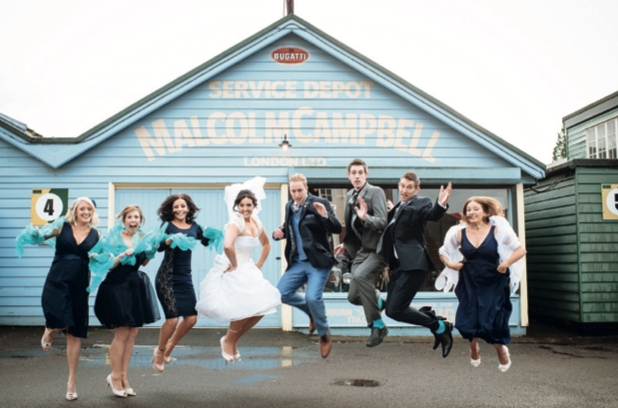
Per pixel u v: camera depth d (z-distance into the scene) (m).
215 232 6.44
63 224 5.90
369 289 6.23
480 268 5.84
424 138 11.14
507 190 11.04
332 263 6.26
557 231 11.60
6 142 10.86
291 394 6.01
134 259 5.77
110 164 10.86
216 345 9.05
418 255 6.07
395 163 11.09
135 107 10.77
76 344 5.78
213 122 11.03
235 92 11.11
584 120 16.66
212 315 6.07
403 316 6.17
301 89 11.16
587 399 5.89
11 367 7.29
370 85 11.20
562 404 5.68
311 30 11.12
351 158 11.09
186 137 10.98
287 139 11.06
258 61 11.17
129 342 5.97
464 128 10.98
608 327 10.72
